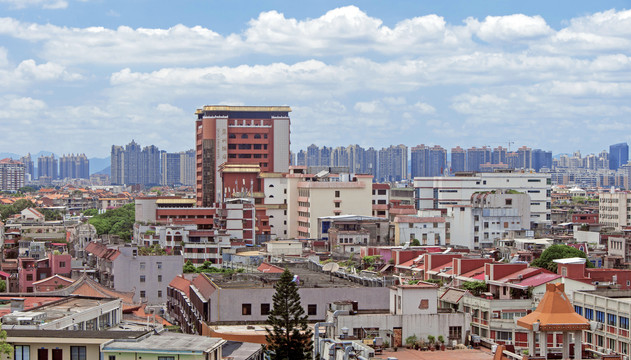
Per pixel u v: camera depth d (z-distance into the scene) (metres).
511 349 127.50
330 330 118.00
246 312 134.75
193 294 153.75
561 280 147.50
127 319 154.62
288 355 111.06
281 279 115.31
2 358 93.88
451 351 117.50
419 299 120.81
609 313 137.38
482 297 143.00
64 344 99.19
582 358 108.06
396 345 118.94
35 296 157.88
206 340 97.25
